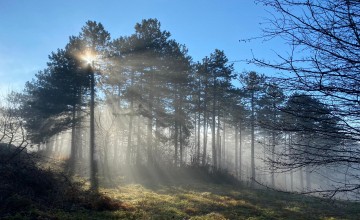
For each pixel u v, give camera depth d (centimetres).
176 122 3716
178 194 2094
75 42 3147
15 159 1691
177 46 3719
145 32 3416
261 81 416
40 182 1528
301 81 392
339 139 409
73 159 3494
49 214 1202
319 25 377
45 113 3572
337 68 371
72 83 3328
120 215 1345
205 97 4072
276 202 2106
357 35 362
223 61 3847
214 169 3300
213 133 3938
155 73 3403
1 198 1230
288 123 427
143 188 2277
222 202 1933
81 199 1519
